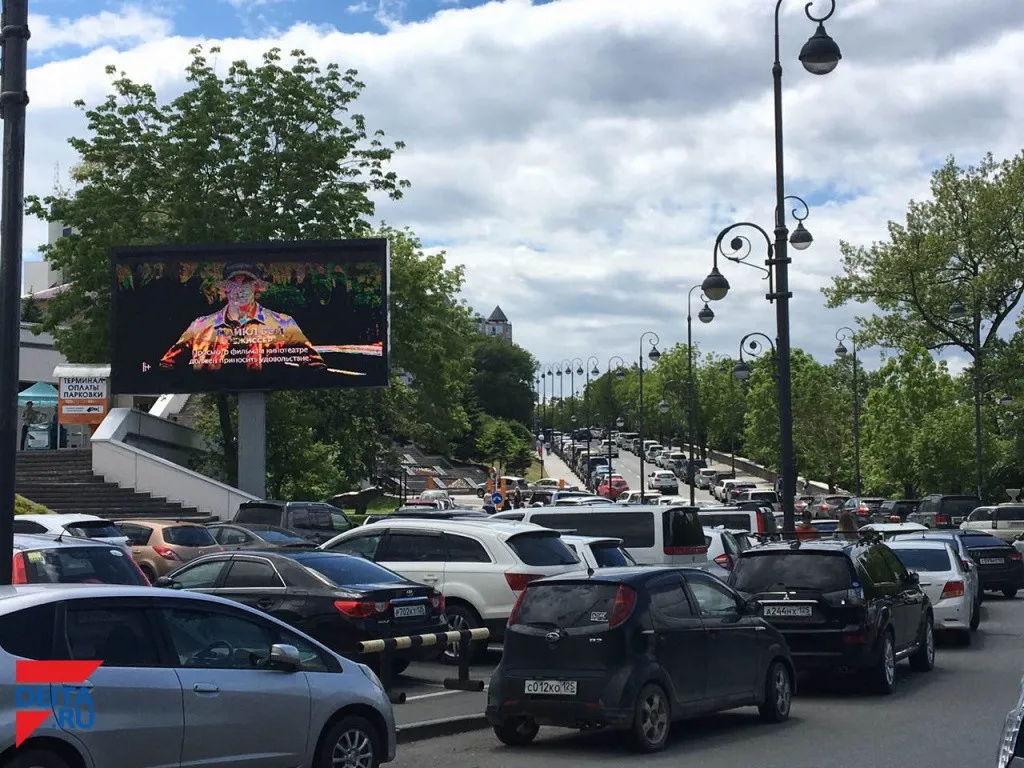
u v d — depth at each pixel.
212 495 36.66
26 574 12.97
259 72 41.47
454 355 50.16
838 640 14.30
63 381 42.00
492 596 15.90
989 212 58.47
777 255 24.00
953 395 63.28
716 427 119.56
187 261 33.59
